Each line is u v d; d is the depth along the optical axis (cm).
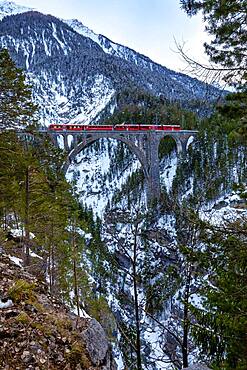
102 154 15888
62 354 610
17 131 2138
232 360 754
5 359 544
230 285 705
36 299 791
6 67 1938
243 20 632
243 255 685
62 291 1953
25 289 786
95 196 12925
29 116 2139
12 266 1006
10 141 2092
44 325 671
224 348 847
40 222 2308
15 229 2736
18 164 2092
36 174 2300
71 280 2041
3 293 755
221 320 732
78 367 596
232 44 648
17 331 618
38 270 1997
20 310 695
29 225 2231
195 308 914
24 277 934
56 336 654
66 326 705
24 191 2266
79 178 14588
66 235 2270
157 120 12862
